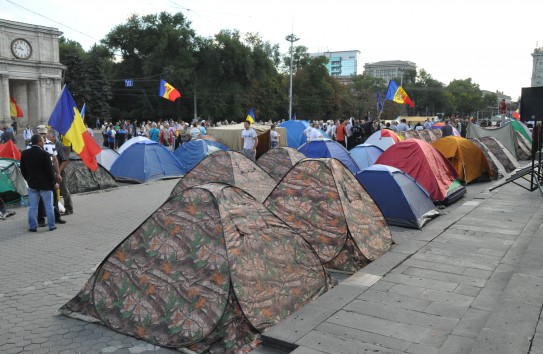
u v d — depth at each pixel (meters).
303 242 5.88
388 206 9.47
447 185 11.80
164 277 5.10
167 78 62.00
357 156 16.64
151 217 5.45
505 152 17.88
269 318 4.86
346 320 4.84
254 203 5.71
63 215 10.89
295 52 86.94
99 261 7.45
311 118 80.38
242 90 67.12
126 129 35.12
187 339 4.66
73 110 11.01
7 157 13.09
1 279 6.62
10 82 61.41
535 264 6.17
